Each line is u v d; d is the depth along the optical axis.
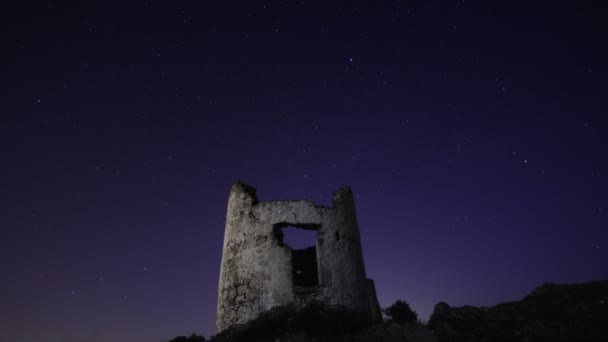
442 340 17.33
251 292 12.78
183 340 14.44
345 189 15.37
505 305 21.41
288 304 12.22
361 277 13.93
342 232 14.15
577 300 19.03
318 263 13.18
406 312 22.08
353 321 12.05
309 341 10.68
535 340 15.34
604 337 14.11
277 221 13.75
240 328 12.06
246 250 13.57
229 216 15.06
